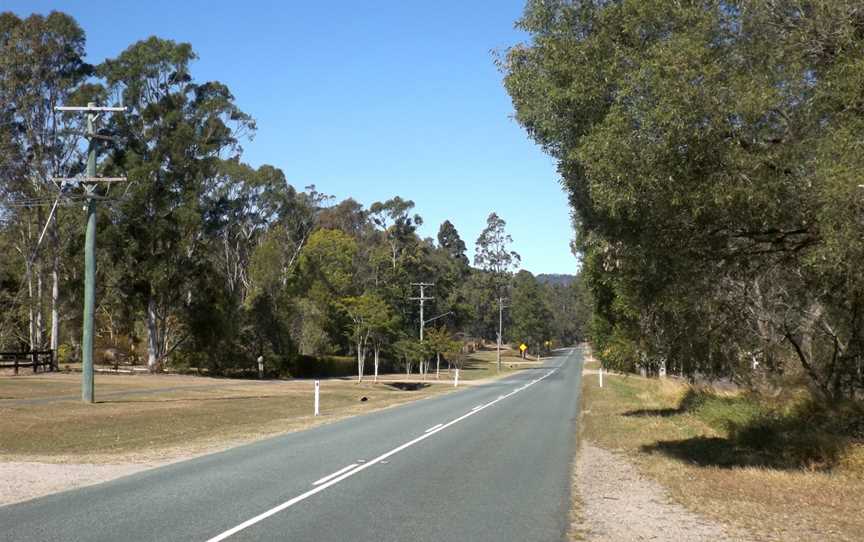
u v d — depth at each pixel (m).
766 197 9.03
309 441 16.62
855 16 9.05
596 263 21.84
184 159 49.69
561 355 142.00
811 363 18.38
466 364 101.88
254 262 60.34
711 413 20.67
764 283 15.51
